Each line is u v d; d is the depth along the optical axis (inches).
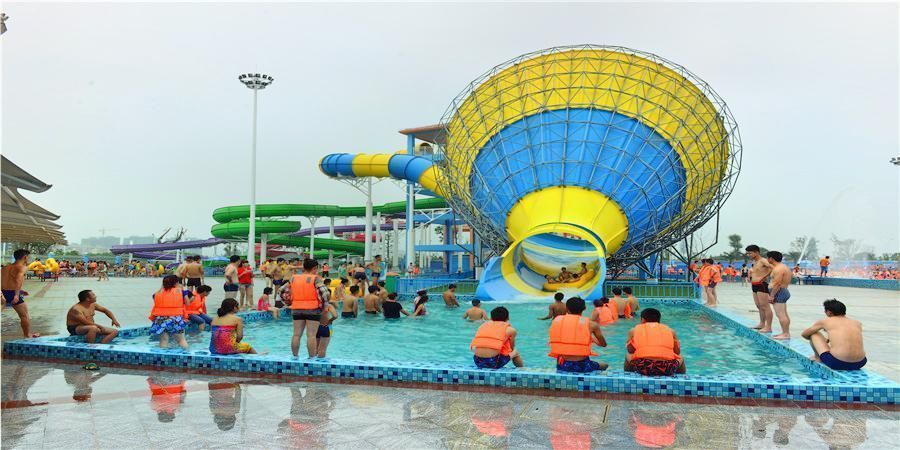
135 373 319.3
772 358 393.7
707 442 202.7
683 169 857.5
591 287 867.4
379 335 510.9
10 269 396.2
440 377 292.7
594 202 858.1
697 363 376.2
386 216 2642.7
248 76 1530.5
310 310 330.6
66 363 348.2
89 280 1670.8
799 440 205.3
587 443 201.0
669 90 858.8
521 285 911.7
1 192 526.3
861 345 292.5
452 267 1688.0
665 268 1566.2
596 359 396.5
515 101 894.4
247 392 273.9
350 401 257.6
